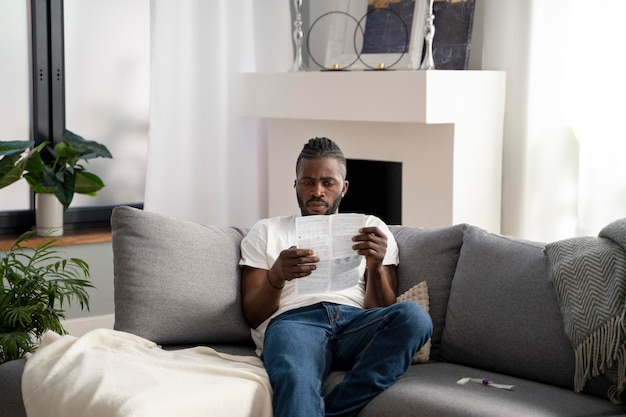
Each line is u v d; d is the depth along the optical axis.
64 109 4.52
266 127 4.88
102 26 4.60
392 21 4.26
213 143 4.66
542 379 2.55
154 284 2.80
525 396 2.38
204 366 2.46
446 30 4.14
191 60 4.56
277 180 4.70
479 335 2.68
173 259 2.84
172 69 4.51
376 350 2.53
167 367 2.46
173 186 4.56
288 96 4.45
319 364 2.56
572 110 3.94
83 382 2.34
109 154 4.30
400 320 2.54
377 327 2.59
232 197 4.80
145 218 2.87
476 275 2.74
